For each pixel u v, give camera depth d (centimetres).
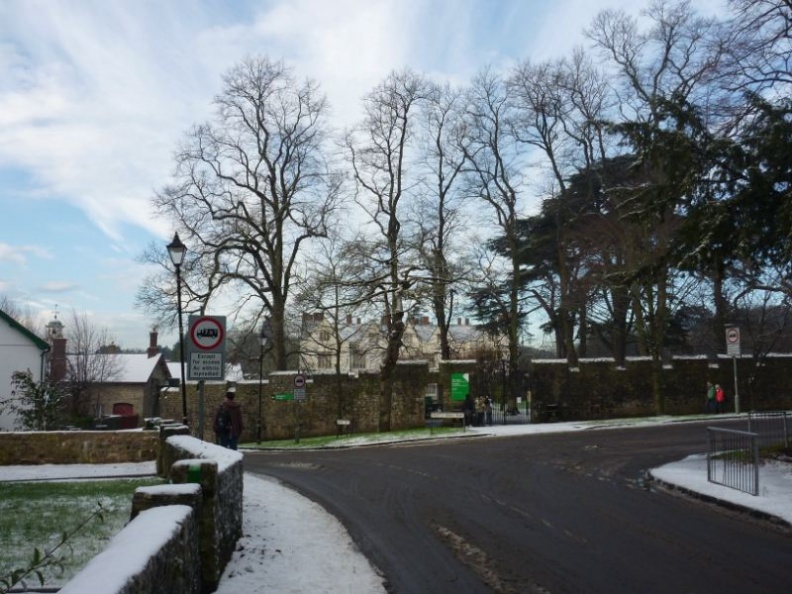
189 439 1193
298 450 2561
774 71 1452
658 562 772
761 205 1396
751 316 3956
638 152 1595
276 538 893
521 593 666
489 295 3781
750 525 970
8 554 726
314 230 3703
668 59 2836
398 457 1948
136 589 348
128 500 1072
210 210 3600
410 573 740
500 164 3703
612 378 3225
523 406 4009
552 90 3578
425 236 3177
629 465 1636
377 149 3575
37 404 2425
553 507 1115
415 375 3291
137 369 5488
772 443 1723
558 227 3809
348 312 3459
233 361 4441
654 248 2967
